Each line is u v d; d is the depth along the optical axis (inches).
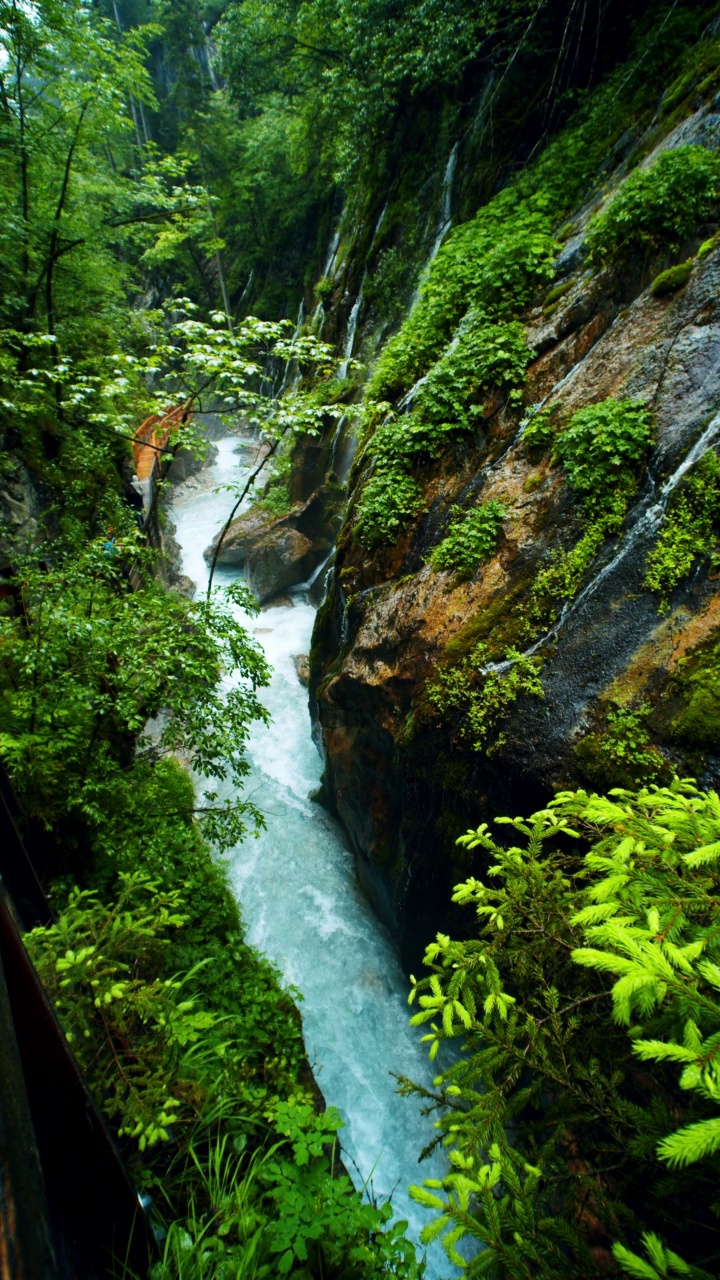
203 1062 122.0
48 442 429.1
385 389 317.7
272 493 674.2
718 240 200.2
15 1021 53.7
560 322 242.8
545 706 171.9
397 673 227.0
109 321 552.7
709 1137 37.5
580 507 196.2
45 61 381.7
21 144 393.1
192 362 215.9
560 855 82.4
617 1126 60.4
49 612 179.5
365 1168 187.5
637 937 48.7
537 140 392.5
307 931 271.7
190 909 212.5
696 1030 42.6
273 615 582.2
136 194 473.1
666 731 146.6
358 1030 229.8
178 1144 101.7
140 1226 71.2
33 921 98.3
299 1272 72.6
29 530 374.6
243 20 653.9
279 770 381.1
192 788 319.6
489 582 210.7
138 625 196.4
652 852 60.2
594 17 346.6
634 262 227.1
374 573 266.2
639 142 276.7
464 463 250.4
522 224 297.9
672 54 286.2
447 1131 61.1
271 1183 100.9
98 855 200.1
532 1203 53.9
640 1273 38.2
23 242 422.0
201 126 951.6
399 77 433.4
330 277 757.3
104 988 90.9
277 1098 118.8
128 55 410.6
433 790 207.6
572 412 215.5
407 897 232.2
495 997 63.2
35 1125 56.0
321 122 689.0
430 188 512.4
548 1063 62.4
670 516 169.2
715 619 152.0
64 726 198.7
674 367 188.7
